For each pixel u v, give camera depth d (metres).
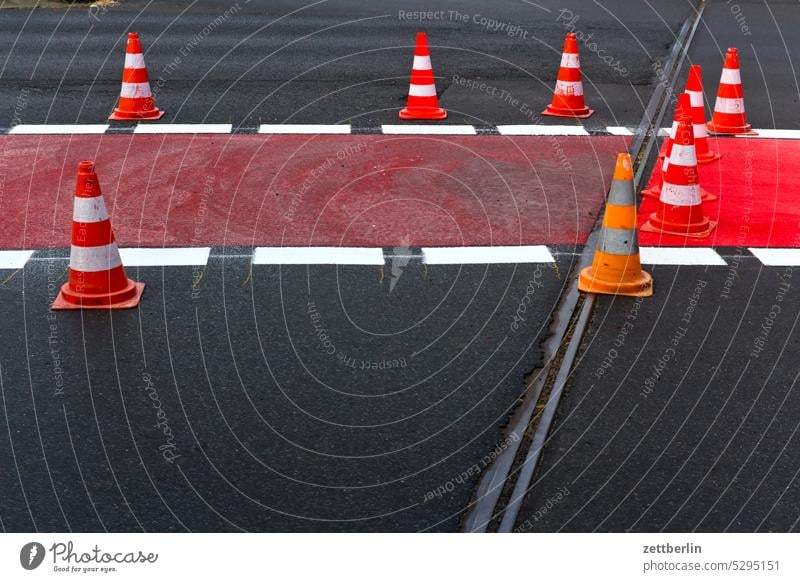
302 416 6.20
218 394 6.42
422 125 12.86
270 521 5.25
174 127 12.55
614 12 21.67
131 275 8.12
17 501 5.36
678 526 5.26
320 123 12.83
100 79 14.93
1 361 6.75
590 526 5.25
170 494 5.45
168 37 17.98
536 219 9.58
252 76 15.25
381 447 5.90
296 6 21.56
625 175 7.84
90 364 6.75
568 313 7.61
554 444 5.96
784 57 17.55
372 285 8.02
